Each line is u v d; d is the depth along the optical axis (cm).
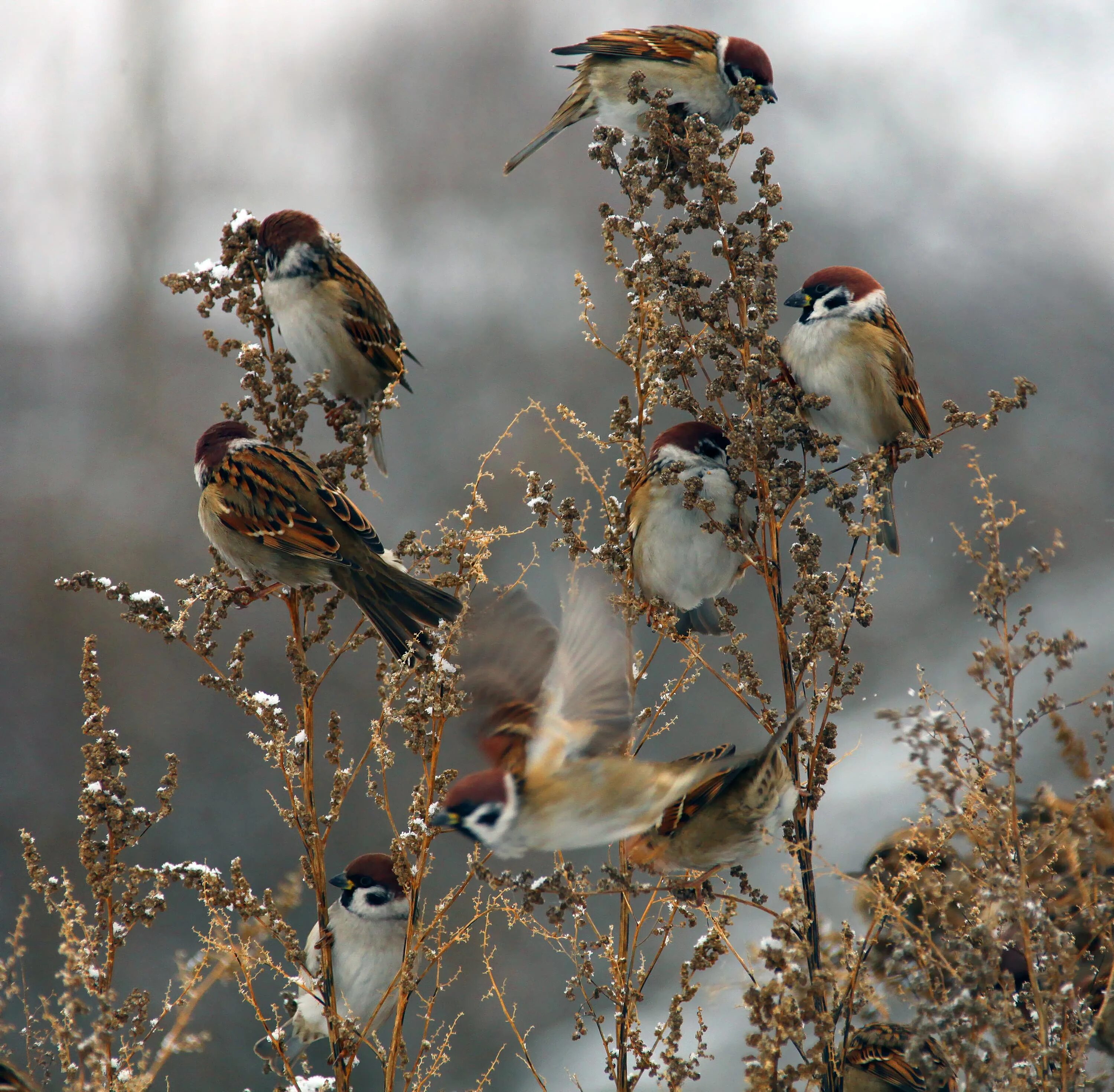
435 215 4150
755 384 746
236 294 812
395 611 770
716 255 762
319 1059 1605
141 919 656
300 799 757
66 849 2447
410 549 765
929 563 3080
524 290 3778
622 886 662
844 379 955
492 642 619
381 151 4322
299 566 832
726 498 850
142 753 2572
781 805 677
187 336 3803
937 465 3359
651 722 754
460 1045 1756
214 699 2669
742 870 712
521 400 3309
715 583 877
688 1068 677
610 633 610
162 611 720
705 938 682
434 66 4459
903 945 569
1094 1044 609
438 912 691
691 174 773
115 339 3797
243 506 846
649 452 923
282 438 782
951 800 582
